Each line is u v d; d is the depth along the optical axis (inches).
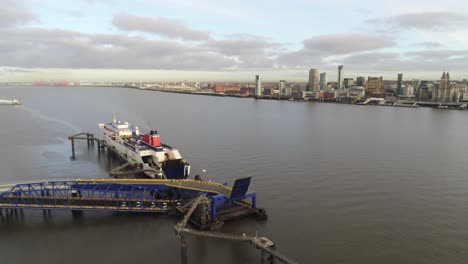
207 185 3484.3
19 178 4503.0
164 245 2689.5
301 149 6289.4
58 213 3267.7
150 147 4670.3
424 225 3058.6
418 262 2474.2
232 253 2559.1
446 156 5846.5
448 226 3043.8
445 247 2679.6
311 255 2539.4
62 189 3280.0
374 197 3747.5
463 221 3147.1
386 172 4763.8
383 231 2930.6
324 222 3093.0
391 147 6638.8
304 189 3986.2
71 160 5516.7
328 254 2554.1
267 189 3978.8
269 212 3316.9
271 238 2790.4
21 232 2893.7
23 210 3314.5
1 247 2655.0
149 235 2849.4
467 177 4557.1
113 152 5856.3
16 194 3225.9
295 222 3090.6
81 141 7180.1
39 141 7066.9
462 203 3592.5
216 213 3174.2
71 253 2568.9
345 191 3932.1
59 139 7342.5
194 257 2503.7
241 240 2486.5
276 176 4510.3
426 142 7293.3
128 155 5118.1
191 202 3248.0
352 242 2736.2
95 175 4685.0
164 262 2445.9
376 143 7062.0
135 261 2458.2
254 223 3063.5
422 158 5674.2
